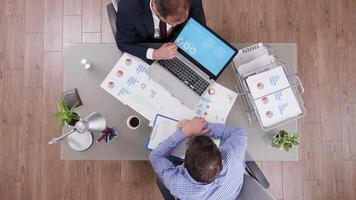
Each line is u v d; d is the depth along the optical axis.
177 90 1.74
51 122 2.59
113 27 1.86
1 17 2.66
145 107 1.75
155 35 1.88
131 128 1.75
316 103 2.62
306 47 2.65
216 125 1.67
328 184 2.55
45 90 2.62
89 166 2.54
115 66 1.77
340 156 2.58
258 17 2.67
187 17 1.62
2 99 2.61
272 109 1.67
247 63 1.71
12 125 2.60
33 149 2.57
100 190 2.53
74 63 1.77
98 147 1.73
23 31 2.66
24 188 2.54
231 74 1.78
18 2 2.67
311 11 2.67
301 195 2.54
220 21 2.66
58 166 2.55
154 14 1.69
